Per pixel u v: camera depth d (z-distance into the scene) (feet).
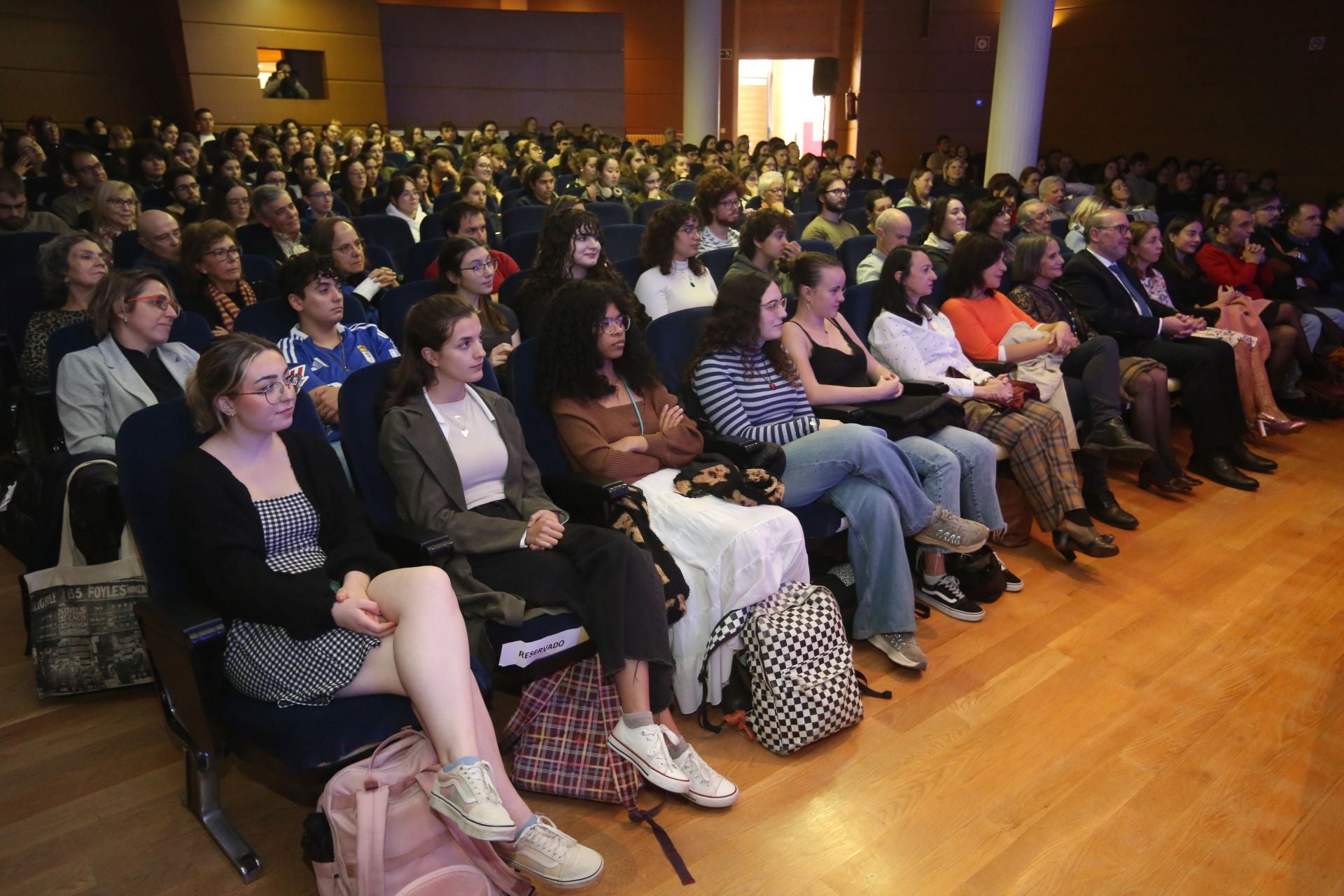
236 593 5.18
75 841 5.77
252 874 5.50
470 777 4.69
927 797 6.24
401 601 5.21
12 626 8.24
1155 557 9.89
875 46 44.83
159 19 35.17
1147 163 29.81
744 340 8.29
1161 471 11.59
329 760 4.83
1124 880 5.52
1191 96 36.11
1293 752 6.72
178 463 5.41
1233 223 14.69
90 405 7.47
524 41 41.32
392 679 5.14
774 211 11.21
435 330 6.45
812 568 8.55
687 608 6.89
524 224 16.05
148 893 5.39
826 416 8.91
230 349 5.35
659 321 8.79
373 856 4.55
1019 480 9.72
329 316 8.12
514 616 5.70
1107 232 12.52
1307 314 14.66
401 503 6.52
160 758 6.60
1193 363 11.86
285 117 36.14
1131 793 6.28
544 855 5.21
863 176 31.81
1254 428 13.03
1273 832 5.92
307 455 6.00
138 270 7.60
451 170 22.00
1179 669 7.80
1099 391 10.61
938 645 8.20
